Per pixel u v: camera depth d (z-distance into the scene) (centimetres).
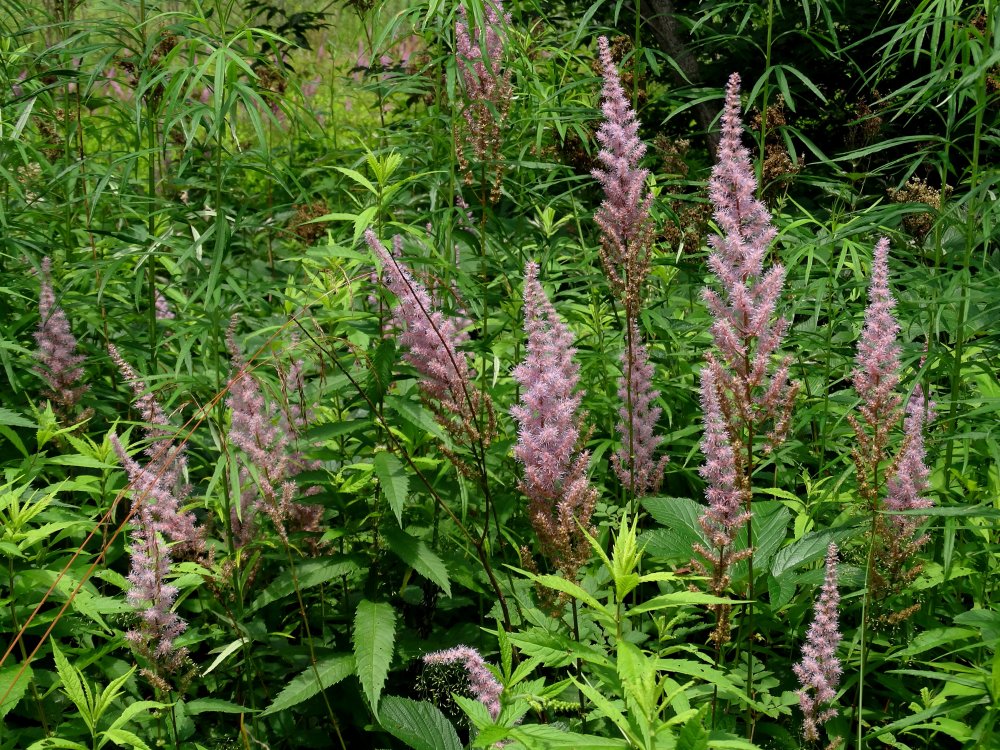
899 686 276
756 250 253
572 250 525
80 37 382
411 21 359
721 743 171
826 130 748
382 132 503
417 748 256
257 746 294
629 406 307
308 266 441
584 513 255
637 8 438
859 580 295
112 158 484
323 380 321
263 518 320
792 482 370
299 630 337
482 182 385
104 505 328
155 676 254
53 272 420
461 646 222
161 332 436
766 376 281
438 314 279
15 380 379
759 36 738
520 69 415
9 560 281
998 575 308
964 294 311
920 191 429
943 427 332
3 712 243
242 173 543
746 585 285
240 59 313
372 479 316
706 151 748
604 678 194
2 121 412
